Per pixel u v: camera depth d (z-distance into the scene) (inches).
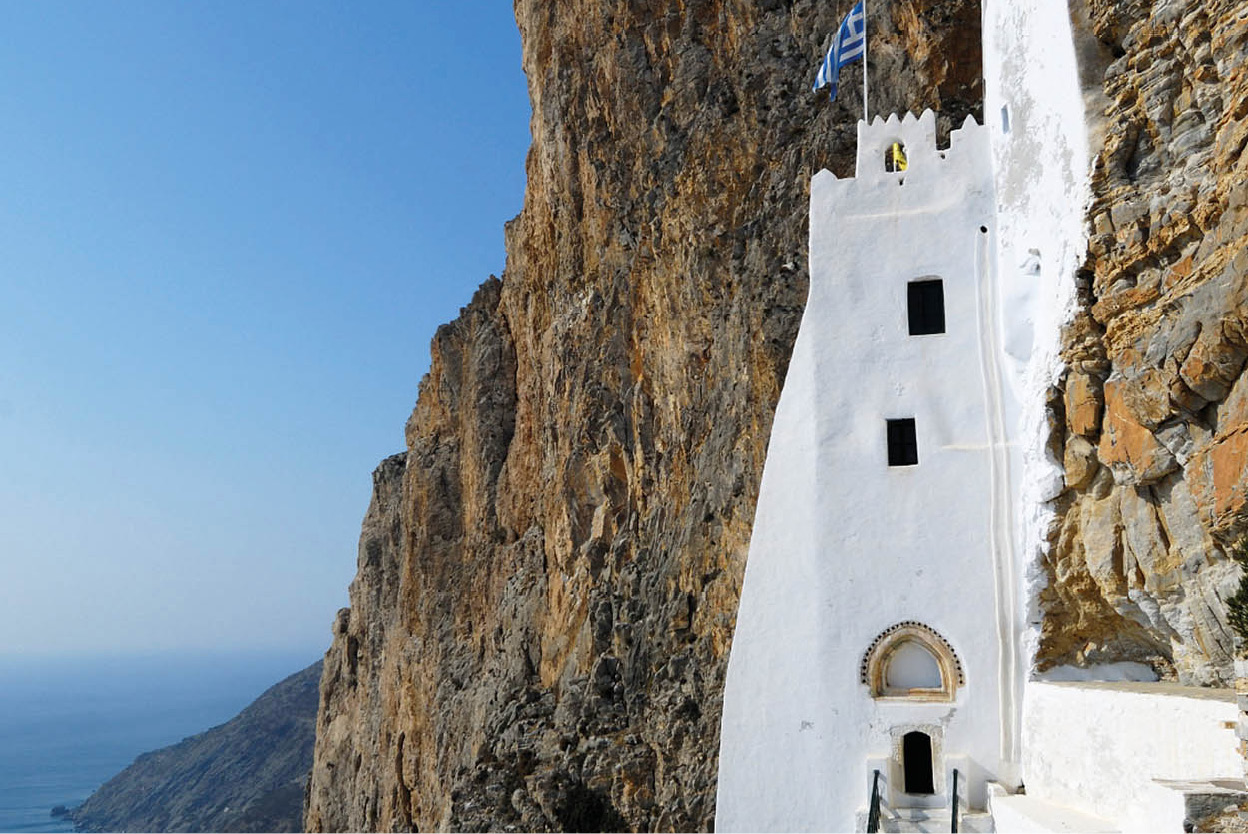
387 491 3346.5
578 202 1847.9
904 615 873.5
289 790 6112.2
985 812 815.7
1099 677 810.2
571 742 1541.6
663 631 1438.2
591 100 1769.2
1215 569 647.8
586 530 1747.0
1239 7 639.1
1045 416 808.3
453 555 2544.3
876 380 924.0
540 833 1498.5
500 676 1956.2
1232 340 612.1
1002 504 871.7
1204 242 650.2
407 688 2583.7
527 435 2192.4
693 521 1421.0
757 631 904.3
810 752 871.1
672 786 1311.5
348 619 3604.8
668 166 1590.8
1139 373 691.4
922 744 861.2
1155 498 705.0
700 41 1590.8
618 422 1695.4
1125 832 647.1
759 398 1331.2
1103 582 754.8
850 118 1366.9
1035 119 842.8
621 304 1718.8
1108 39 761.0
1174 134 700.0
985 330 911.0
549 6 1931.6
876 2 1370.6
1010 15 903.1
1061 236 788.0
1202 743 586.9
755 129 1460.4
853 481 908.0
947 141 1253.7
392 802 2588.6
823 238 964.6
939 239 938.7
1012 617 849.5
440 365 2711.6
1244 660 513.3
